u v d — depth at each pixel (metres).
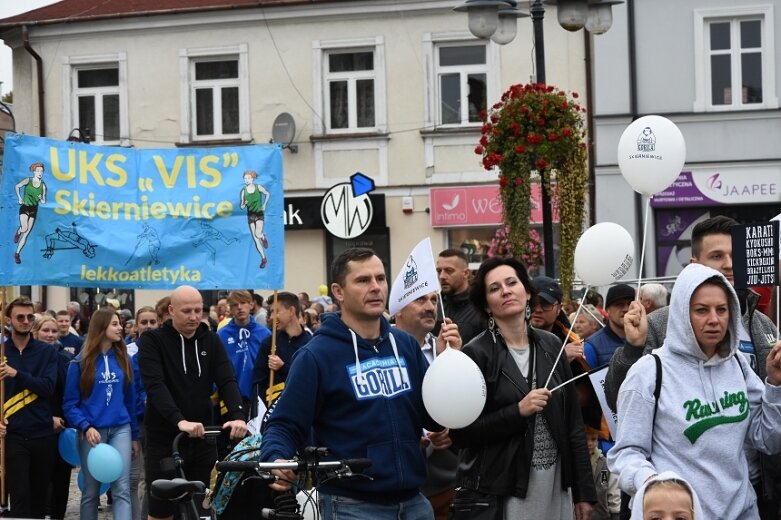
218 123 28.08
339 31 27.38
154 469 9.96
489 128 12.66
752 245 6.77
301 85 27.59
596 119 26.23
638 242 26.06
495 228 26.73
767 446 5.89
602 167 26.22
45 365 11.55
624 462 5.70
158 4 28.75
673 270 26.14
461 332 8.89
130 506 11.48
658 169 7.57
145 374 9.98
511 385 6.71
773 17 25.73
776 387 5.80
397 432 6.10
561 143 12.34
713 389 5.73
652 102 26.11
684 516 5.21
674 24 26.05
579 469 6.80
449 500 7.92
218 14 27.70
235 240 11.03
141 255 11.02
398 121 27.25
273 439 5.90
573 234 12.43
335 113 27.61
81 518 11.43
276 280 10.99
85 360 11.43
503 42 13.91
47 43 28.70
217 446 10.79
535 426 6.70
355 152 27.45
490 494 6.65
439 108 27.16
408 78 27.17
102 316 11.52
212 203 11.06
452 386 6.18
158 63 28.20
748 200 25.86
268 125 27.73
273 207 11.02
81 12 28.81
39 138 10.92
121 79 28.36
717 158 25.98
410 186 27.19
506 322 6.87
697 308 5.69
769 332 6.73
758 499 6.28
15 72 28.97
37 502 11.59
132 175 11.10
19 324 11.47
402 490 6.08
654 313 6.96
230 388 10.24
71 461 11.63
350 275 6.15
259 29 27.70
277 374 11.83
